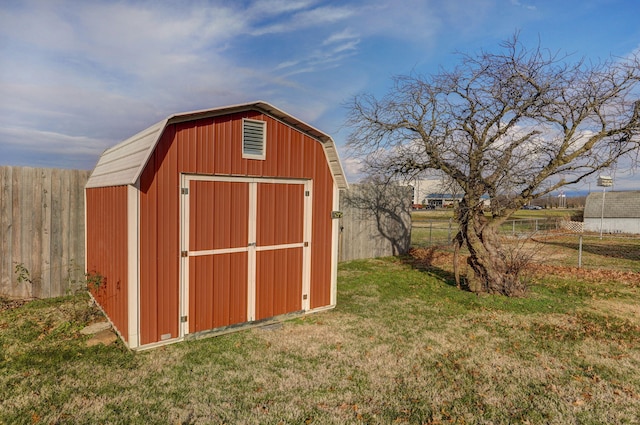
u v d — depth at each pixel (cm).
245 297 531
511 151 669
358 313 619
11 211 644
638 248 1544
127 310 439
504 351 471
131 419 312
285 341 491
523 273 815
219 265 504
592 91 640
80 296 680
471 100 695
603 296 742
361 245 1154
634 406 349
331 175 627
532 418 327
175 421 312
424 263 1095
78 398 342
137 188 432
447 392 369
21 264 652
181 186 466
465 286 801
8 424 301
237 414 324
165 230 455
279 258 566
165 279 458
